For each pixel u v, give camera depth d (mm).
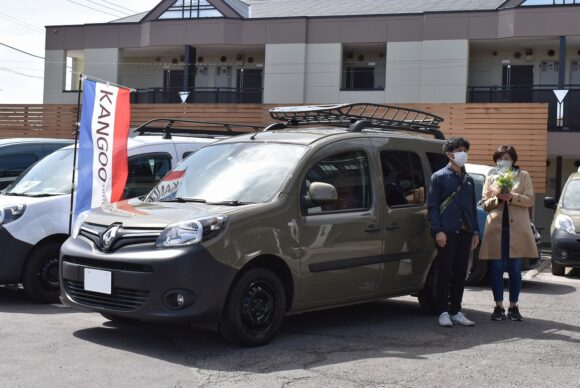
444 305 7102
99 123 8172
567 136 21375
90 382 4801
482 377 5184
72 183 8078
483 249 7441
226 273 5613
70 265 6066
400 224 7129
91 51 26312
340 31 24078
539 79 24203
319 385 4859
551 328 7125
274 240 5949
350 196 6734
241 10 26344
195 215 5750
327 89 24156
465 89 22984
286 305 6180
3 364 5164
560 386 5008
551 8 22156
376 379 5047
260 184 6305
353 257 6633
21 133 23922
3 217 7688
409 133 8289
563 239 12312
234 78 26844
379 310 7965
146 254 5574
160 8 25609
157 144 9125
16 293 8703
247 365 5336
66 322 6773
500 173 7363
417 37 23406
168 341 6059
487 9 23625
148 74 27438
